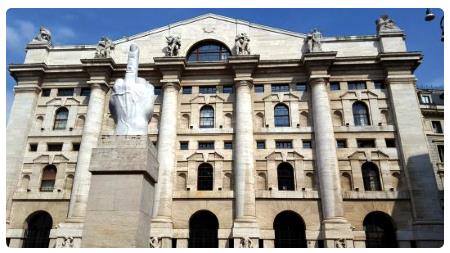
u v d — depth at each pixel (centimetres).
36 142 3972
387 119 3825
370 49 4128
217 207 3497
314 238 3344
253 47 4228
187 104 4025
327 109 3741
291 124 3831
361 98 3909
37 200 3691
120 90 1889
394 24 4169
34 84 4178
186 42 4322
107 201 1609
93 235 1552
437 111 4856
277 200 3494
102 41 4234
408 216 3381
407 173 3500
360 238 3325
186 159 3741
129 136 1741
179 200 3547
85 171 3634
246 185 3453
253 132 3803
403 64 3897
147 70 4081
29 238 3641
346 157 3650
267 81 4050
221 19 4403
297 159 3666
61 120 4112
